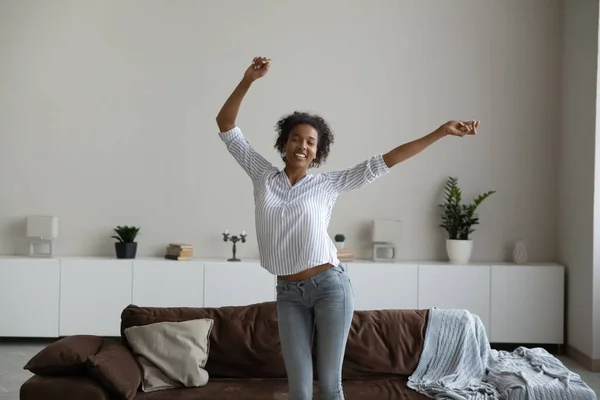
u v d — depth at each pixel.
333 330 2.97
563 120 6.75
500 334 6.49
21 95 6.81
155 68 6.85
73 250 6.84
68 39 6.82
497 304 6.50
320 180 3.11
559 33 6.86
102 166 6.85
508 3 6.88
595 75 6.02
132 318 4.03
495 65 6.89
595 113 6.02
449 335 4.04
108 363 3.49
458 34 6.90
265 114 6.88
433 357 3.99
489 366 4.01
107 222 6.86
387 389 3.76
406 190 6.92
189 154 6.87
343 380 3.96
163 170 6.86
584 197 6.22
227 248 6.89
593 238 6.02
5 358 5.95
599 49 5.97
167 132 6.86
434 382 3.81
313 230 2.97
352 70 6.89
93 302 6.45
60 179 6.84
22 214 6.83
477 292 6.50
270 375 3.98
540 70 6.88
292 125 3.14
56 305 6.44
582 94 6.29
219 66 6.87
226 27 6.86
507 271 6.50
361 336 4.02
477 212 6.93
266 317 4.07
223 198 6.89
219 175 6.88
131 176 6.86
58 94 6.82
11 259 6.43
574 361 6.29
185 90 6.86
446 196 6.92
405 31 6.89
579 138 6.36
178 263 6.46
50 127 6.82
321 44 6.89
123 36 6.84
